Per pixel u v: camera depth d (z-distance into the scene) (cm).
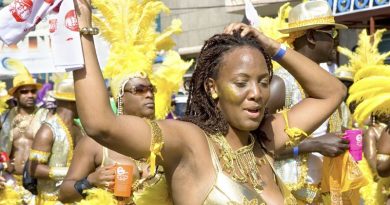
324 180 534
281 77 531
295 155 518
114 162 560
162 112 663
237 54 327
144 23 623
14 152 1044
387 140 629
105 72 606
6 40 308
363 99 523
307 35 556
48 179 791
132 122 306
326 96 371
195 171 318
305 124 366
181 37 2425
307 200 535
